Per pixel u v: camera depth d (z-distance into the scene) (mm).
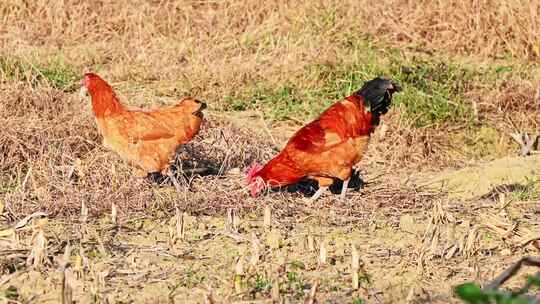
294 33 31125
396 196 21344
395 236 18797
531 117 27094
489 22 32156
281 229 18969
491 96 27766
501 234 18328
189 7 32938
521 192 21391
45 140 22734
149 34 31594
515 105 27578
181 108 21062
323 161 20578
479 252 17828
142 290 15688
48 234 18234
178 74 28734
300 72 28797
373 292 15789
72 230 18516
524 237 18000
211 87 28047
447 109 26812
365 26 32219
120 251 17484
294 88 28281
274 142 25172
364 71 28719
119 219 19219
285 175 20734
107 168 21594
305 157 20500
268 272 16359
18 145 22328
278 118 26750
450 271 16828
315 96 27781
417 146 25141
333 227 19391
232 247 17766
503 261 17391
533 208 20656
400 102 26812
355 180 22484
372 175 23641
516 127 26812
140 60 29641
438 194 21672
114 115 20719
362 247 18078
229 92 27828
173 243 17844
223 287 15828
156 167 20891
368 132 21000
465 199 21438
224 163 22984
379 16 32625
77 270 15930
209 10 32875
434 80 28750
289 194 21219
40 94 25141
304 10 31922
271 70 28828
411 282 16297
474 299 9195
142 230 18781
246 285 15789
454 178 22641
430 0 32938
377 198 21234
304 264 16953
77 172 21516
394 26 32344
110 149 21984
